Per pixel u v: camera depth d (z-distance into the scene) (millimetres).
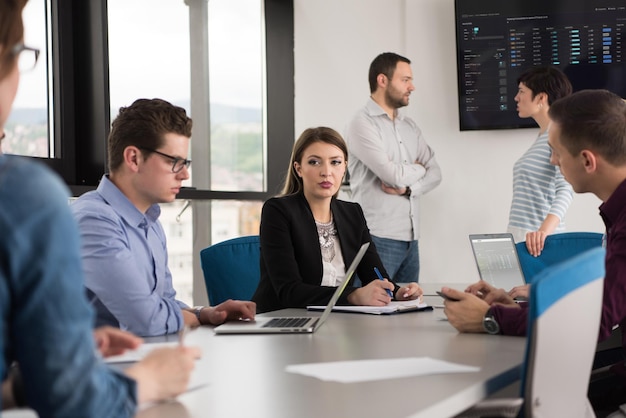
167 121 2283
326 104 5293
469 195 5086
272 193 5219
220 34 4770
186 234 4578
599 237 3436
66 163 3643
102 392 927
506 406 1322
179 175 2320
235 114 4926
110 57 3832
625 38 4812
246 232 5039
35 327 874
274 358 1654
